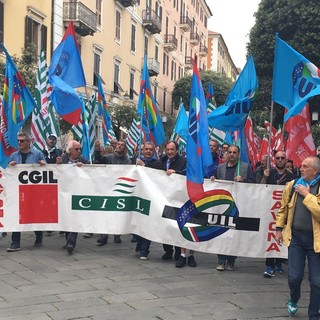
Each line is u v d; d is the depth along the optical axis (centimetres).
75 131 933
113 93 2867
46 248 730
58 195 711
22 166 707
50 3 2122
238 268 672
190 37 5159
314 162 458
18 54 1875
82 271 608
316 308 449
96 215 705
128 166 699
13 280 562
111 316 457
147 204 684
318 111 1922
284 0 2147
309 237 458
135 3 3038
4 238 798
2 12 1778
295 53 623
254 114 2453
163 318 457
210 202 655
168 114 4175
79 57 780
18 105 691
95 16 2450
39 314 455
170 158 713
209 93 1111
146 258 689
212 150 809
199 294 536
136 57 3331
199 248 655
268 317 474
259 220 648
